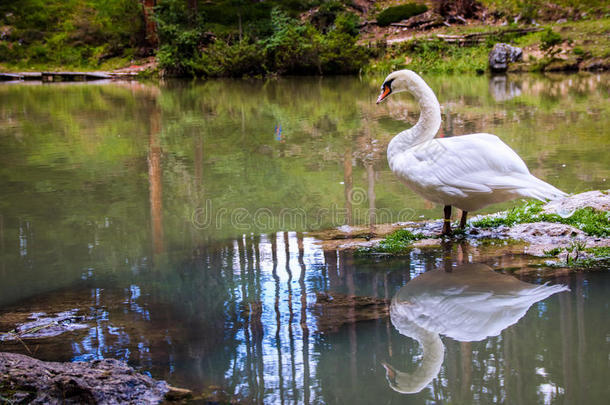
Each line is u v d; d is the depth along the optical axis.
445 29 28.25
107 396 2.70
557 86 17.81
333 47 26.20
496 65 23.33
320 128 11.69
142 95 19.33
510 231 5.15
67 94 20.03
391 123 12.10
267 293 3.99
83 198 6.88
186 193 7.04
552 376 2.77
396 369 2.91
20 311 3.82
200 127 12.18
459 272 4.24
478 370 2.86
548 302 3.63
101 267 4.65
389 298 3.82
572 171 7.27
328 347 3.17
